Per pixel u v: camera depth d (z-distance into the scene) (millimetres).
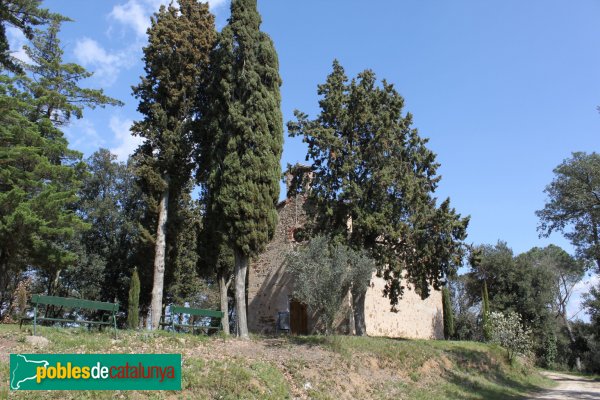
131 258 32312
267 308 29125
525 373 27875
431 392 17219
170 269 26828
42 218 20172
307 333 26906
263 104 19625
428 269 24375
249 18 20422
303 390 13578
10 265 22484
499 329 28953
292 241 29406
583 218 28828
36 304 12641
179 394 10680
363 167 24484
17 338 12055
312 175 25250
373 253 23562
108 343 12812
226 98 19547
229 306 43875
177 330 19297
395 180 24141
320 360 16094
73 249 32938
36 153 21516
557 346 49781
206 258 23781
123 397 9914
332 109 24828
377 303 28125
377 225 23094
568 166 28094
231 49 19891
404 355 20219
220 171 19469
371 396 15055
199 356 13109
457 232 23984
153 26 24219
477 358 24812
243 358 13977
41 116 24500
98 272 33594
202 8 24906
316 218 24406
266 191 19203
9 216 18828
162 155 23031
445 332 37094
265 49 20156
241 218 18656
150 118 23781
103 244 34719
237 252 18719
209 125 20422
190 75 23922
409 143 25531
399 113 25359
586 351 47844
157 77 23312
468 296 51625
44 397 9250
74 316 34062
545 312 44938
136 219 34625
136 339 13820
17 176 21047
